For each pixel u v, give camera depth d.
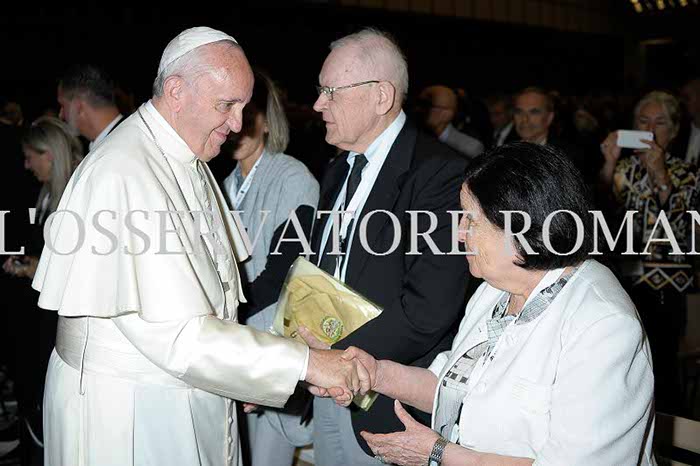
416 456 1.92
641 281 4.00
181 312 2.05
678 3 15.16
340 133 2.58
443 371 2.06
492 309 2.05
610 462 1.67
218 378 2.09
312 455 3.39
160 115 2.22
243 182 3.15
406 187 2.51
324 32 11.09
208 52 2.15
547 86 14.32
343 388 2.16
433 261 2.41
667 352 4.05
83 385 2.15
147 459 2.16
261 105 3.04
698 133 4.91
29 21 8.47
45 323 3.80
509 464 1.78
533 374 1.79
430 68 12.64
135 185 2.09
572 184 1.77
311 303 2.47
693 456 2.29
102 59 8.97
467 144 6.35
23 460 4.12
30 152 3.93
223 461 2.34
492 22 13.45
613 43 15.62
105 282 2.05
